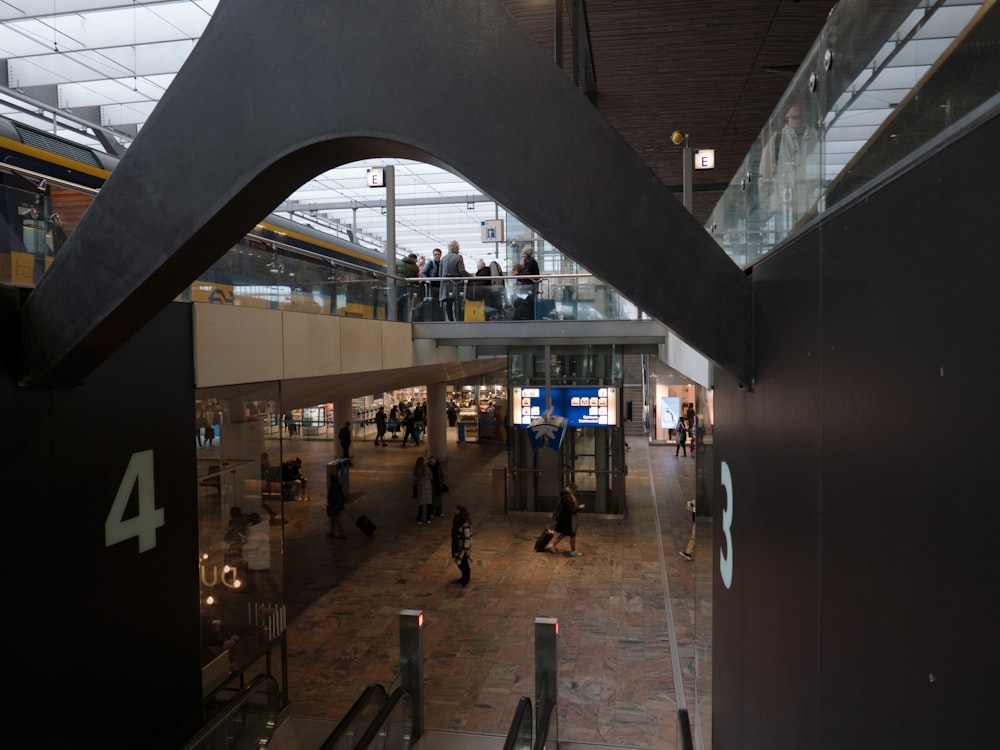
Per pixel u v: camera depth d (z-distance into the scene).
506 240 16.88
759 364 3.24
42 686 4.98
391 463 25.73
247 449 7.93
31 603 4.90
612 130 2.96
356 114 2.98
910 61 1.71
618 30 9.54
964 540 1.35
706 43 9.98
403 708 7.11
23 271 5.08
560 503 14.47
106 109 20.08
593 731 7.84
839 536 2.11
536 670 7.83
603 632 10.52
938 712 1.46
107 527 5.64
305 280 9.84
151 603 6.17
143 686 6.06
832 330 2.20
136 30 15.46
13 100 16.34
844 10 2.27
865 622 1.89
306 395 13.30
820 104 2.53
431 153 2.96
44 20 15.28
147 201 3.27
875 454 1.83
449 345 17.16
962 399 1.36
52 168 10.23
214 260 3.68
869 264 1.88
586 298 15.26
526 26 9.30
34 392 4.89
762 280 3.18
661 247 3.07
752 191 3.89
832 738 2.16
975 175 1.31
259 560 8.12
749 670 3.59
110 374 5.70
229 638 7.43
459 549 12.66
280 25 3.03
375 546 15.15
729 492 4.33
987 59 1.32
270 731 7.79
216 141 3.13
